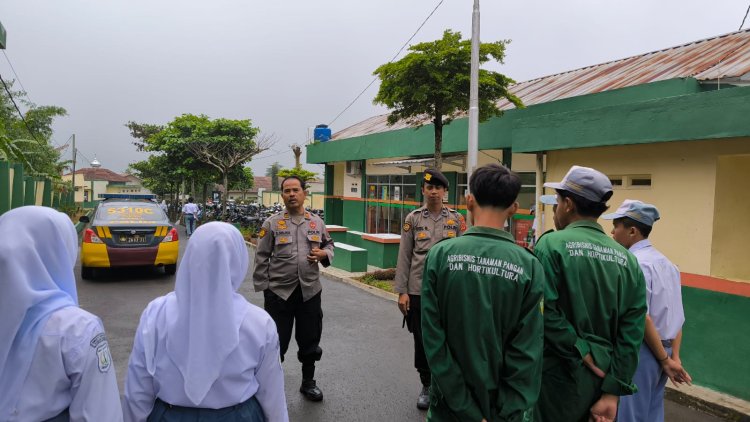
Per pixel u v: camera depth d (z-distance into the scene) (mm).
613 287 2463
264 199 44500
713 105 5004
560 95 11281
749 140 4938
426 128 13867
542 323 2234
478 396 2162
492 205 2326
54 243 1835
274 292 4438
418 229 4566
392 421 4203
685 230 5562
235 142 22734
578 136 6465
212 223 2016
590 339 2430
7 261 1662
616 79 10875
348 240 14250
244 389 1943
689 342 4965
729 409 4355
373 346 6219
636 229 3303
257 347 1968
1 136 9336
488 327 2152
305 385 4621
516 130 7520
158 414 1924
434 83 8938
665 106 5457
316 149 20906
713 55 10031
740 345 4559
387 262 12117
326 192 22828
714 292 4762
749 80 7422
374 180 18344
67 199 25641
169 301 2014
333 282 10789
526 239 11375
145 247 9844
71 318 1730
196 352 1856
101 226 9648
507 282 2172
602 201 2650
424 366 4434
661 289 3109
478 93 8891
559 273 2496
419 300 4465
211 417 1885
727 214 5375
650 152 5871
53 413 1682
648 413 3055
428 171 4602
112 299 8328
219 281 1891
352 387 4906
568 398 2447
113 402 1797
